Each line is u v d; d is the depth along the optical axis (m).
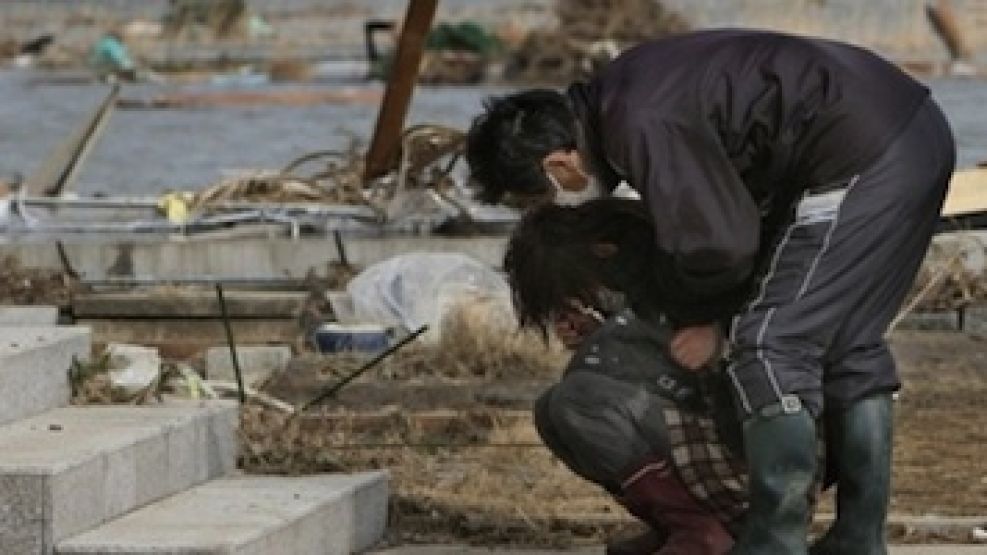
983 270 20.09
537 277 11.05
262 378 17.36
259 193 23.19
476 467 13.99
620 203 10.93
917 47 53.31
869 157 10.12
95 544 10.65
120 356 13.48
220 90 51.62
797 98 10.05
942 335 19.27
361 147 26.38
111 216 23.91
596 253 10.95
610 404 10.88
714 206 9.91
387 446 14.43
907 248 10.27
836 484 10.91
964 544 12.45
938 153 10.30
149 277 21.44
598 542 12.42
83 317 19.12
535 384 16.91
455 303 18.08
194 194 23.53
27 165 36.00
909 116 10.24
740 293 10.32
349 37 66.19
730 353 10.18
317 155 24.17
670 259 10.13
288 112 44.03
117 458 11.29
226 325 15.97
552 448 11.23
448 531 12.66
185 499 11.88
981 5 53.75
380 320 18.67
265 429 13.99
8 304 19.64
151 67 59.97
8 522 10.62
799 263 10.10
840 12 54.38
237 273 21.47
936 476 13.90
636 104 9.99
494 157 10.54
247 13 66.50
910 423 15.51
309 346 18.55
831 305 10.06
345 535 12.02
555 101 10.48
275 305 19.09
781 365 9.99
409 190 22.45
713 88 10.01
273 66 58.75
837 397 10.41
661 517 11.06
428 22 22.73
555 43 53.56
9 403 11.98
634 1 53.81
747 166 10.16
